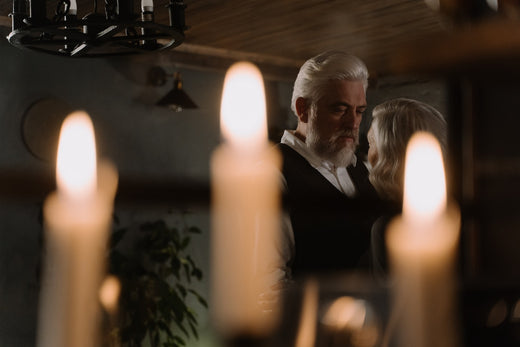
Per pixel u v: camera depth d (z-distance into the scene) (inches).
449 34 8.5
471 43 8.2
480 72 8.6
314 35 195.0
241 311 8.6
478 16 13.2
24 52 184.7
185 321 206.5
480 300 15.6
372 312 13.6
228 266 8.7
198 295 198.8
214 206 9.0
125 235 195.3
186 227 203.6
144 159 203.2
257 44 205.9
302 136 67.3
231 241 8.7
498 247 21.6
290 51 214.4
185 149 211.0
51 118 187.5
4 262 180.9
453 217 9.2
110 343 155.6
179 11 93.0
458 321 15.2
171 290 191.9
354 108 66.9
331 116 65.8
